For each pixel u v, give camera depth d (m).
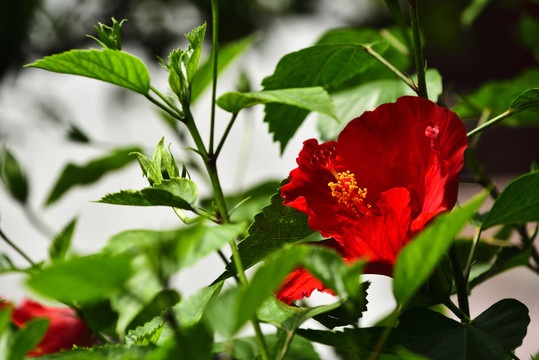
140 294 0.83
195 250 0.85
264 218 0.99
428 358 0.92
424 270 0.87
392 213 0.94
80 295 0.83
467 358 0.92
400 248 0.94
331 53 1.10
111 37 0.97
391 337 0.92
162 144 0.96
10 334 1.04
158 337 0.94
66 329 1.10
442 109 0.96
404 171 0.98
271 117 1.13
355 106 1.19
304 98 0.93
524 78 1.21
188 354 0.85
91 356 0.88
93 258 0.82
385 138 0.98
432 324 0.94
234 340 1.03
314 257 0.88
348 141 0.98
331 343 0.92
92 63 0.95
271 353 0.93
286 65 1.10
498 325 0.93
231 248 0.93
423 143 0.96
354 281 0.86
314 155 0.99
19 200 1.21
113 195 0.93
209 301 0.95
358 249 0.95
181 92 0.96
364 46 1.06
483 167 1.13
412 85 1.01
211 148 0.96
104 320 1.05
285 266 0.84
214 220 0.95
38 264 1.00
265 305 0.94
